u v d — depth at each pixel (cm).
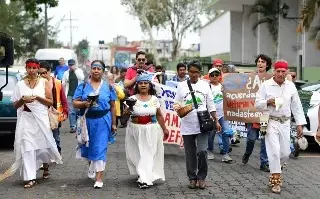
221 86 1124
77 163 1109
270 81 859
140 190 861
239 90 1104
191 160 870
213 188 879
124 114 906
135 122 897
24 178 872
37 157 900
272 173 854
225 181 937
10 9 5281
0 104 1243
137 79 898
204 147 859
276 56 3378
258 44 3638
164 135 927
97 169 874
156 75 1195
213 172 1020
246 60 4069
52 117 900
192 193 843
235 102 1102
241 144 1419
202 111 840
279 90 853
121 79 1584
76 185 897
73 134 1628
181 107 852
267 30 3616
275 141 846
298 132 873
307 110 1262
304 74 2850
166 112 1188
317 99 1293
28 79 892
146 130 888
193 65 855
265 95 859
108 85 884
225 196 823
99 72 873
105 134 874
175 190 862
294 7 3178
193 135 859
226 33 5062
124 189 868
